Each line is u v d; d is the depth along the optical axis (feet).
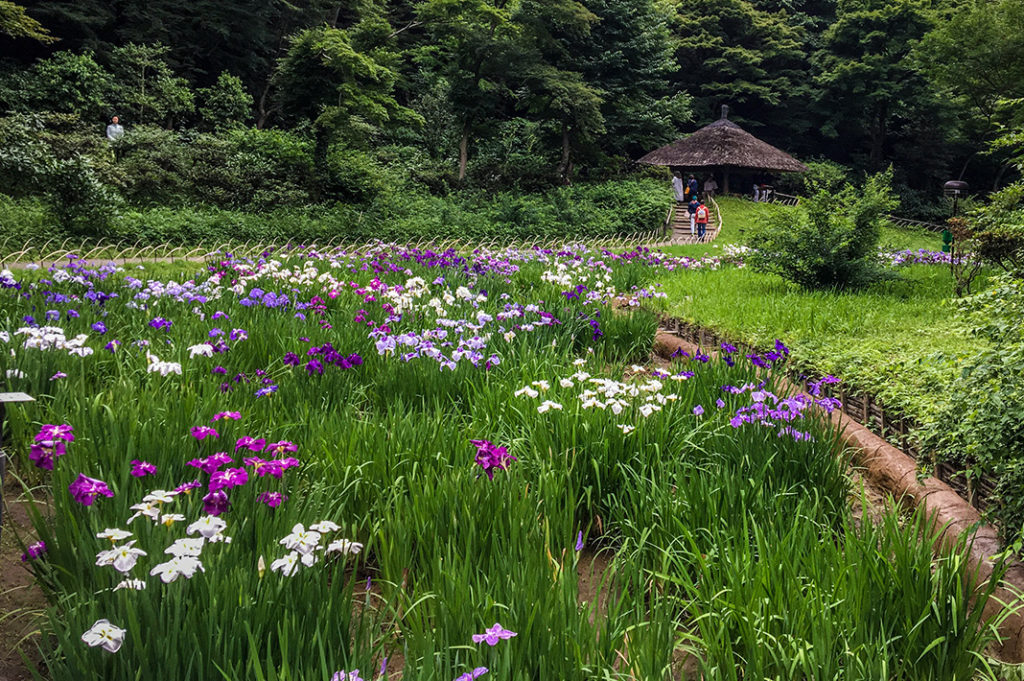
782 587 10.43
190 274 45.11
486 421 17.46
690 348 28.48
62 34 119.34
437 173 112.57
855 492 16.83
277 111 131.03
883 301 38.88
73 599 9.77
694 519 12.93
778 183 167.43
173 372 18.08
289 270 37.83
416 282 30.27
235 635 8.36
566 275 39.81
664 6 160.97
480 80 115.65
